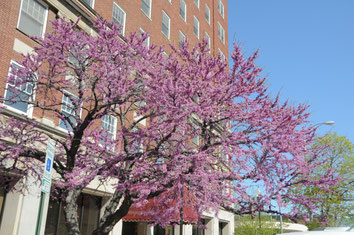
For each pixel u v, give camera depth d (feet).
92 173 29.76
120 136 34.86
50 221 44.52
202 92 31.89
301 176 36.11
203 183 27.45
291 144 30.99
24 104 44.19
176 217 37.11
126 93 33.32
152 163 29.58
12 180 37.88
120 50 33.94
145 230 61.93
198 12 109.19
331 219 77.82
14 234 38.19
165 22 87.15
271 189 30.22
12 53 43.68
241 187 30.66
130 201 32.37
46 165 20.85
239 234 102.01
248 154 29.37
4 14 43.52
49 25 50.60
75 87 35.50
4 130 33.47
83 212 50.80
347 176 74.84
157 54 37.11
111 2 65.31
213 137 33.14
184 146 32.53
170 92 29.09
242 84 33.99
